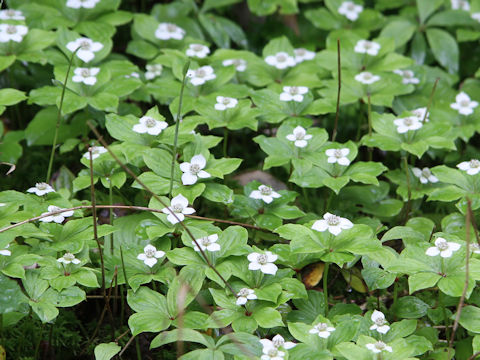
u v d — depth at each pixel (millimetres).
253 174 1839
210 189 1722
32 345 1688
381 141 1791
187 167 1717
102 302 1719
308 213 1771
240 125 1789
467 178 1746
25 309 1635
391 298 1739
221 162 1741
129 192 1812
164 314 1635
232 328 1667
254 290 1645
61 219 1678
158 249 1689
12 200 1697
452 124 1868
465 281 1605
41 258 1640
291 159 1763
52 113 1866
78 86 1807
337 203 1814
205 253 1664
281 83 1898
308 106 1831
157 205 1694
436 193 1744
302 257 1694
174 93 1839
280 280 1664
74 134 1856
